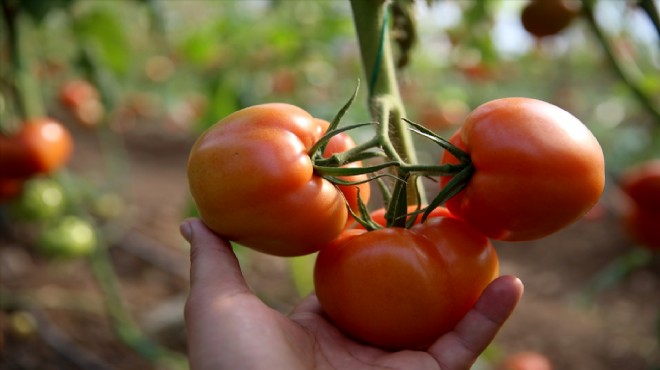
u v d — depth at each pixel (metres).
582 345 0.88
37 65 1.21
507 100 0.28
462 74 1.42
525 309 1.00
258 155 0.27
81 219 0.81
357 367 0.30
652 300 1.02
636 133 1.35
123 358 0.79
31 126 0.61
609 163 1.38
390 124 0.32
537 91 1.92
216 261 0.29
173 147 2.30
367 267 0.28
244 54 0.77
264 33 0.77
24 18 0.63
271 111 0.29
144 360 0.79
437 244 0.29
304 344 0.30
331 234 0.29
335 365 0.30
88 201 1.32
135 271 1.10
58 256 0.77
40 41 1.05
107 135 1.51
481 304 0.29
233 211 0.28
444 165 0.28
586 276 1.13
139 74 1.66
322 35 0.80
